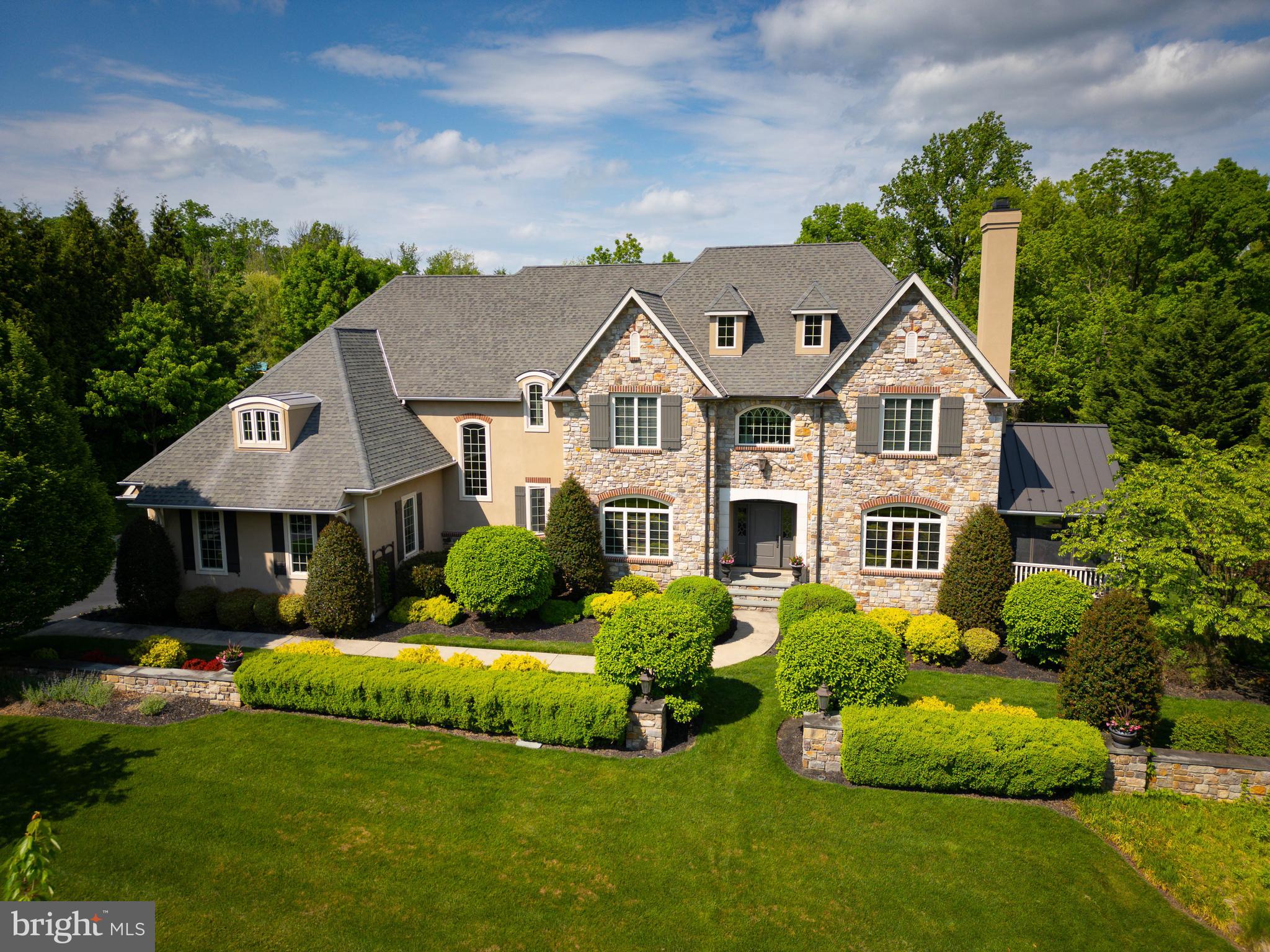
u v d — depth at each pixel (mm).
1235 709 17266
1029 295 43062
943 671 21031
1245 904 11922
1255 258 40594
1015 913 11758
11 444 18859
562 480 26844
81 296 36906
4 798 14523
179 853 12945
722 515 26422
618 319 25328
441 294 31969
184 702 18609
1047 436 25750
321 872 12500
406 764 15852
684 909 11766
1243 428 33312
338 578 22516
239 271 79750
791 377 25297
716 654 22078
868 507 24672
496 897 11977
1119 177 48656
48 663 20125
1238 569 18906
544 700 16500
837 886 12273
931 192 52031
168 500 23781
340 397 25766
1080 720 15680
